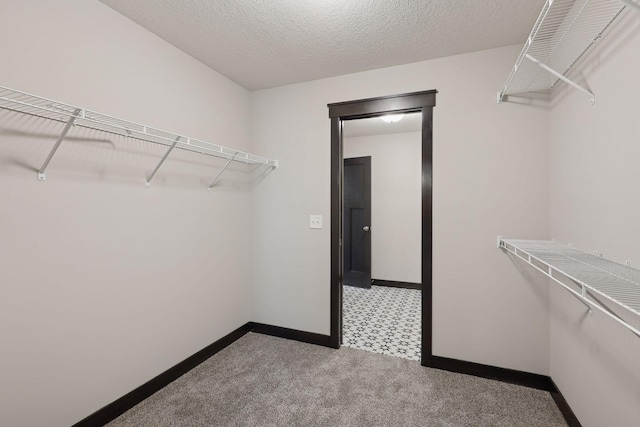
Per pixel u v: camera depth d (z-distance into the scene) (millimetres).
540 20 1137
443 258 2229
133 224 1820
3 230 1272
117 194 1729
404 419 1693
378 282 4746
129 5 1658
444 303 2229
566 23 1304
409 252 4555
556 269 1070
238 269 2756
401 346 2623
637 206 1039
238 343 2664
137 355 1846
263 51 2160
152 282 1942
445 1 1620
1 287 1270
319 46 2092
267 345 2627
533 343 2016
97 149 1623
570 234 1624
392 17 1765
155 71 1952
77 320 1538
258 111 2873
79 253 1545
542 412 1750
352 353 2486
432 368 2254
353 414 1736
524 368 2039
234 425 1646
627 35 1091
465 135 2170
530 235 2020
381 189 4711
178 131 2123
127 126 1761
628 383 1113
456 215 2193
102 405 1651
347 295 4227
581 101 1485
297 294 2738
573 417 1584
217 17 1771
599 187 1303
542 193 1989
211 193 2438
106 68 1660
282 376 2129
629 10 1078
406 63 2330
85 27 1561
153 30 1904
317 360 2365
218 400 1860
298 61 2307
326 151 2615
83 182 1562
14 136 1303
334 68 2424
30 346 1362
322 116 2625
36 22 1368
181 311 2162
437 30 1894
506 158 2072
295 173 2732
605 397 1276
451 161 2205
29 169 1352
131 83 1798
